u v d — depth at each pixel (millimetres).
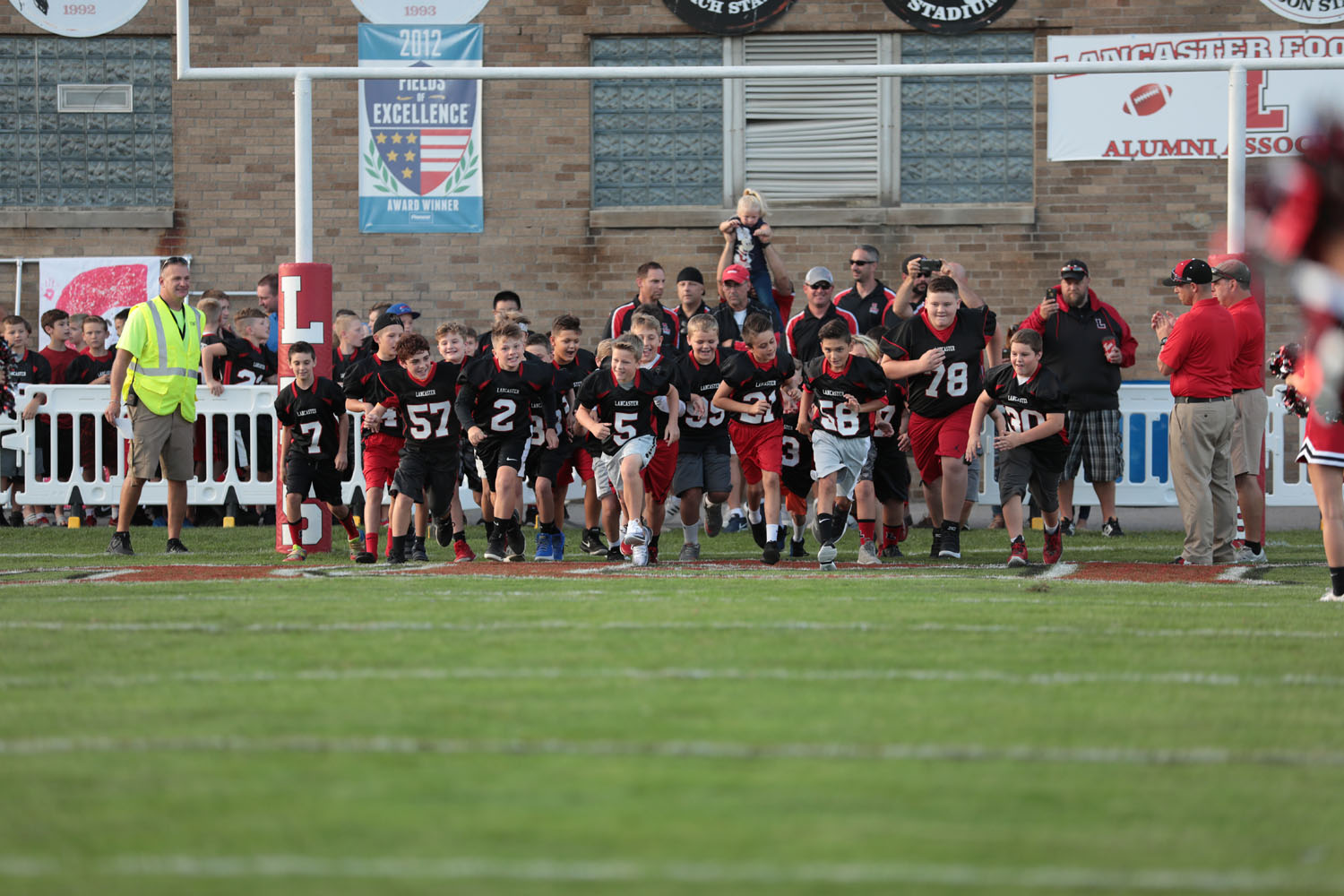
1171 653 11438
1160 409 26625
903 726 8797
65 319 28141
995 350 23547
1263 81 30969
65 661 10953
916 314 21016
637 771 7738
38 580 17344
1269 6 30828
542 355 21766
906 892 5801
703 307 23000
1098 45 31109
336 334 25328
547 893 5762
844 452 19016
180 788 7340
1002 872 6055
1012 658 11172
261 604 14453
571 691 9805
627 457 19281
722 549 22922
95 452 26641
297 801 7121
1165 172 31141
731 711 9188
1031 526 26734
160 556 21469
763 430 19781
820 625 12883
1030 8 31094
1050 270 31297
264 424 26609
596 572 18562
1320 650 11594
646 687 9938
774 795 7270
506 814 6934
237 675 10391
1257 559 20953
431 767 7805
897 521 21609
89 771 7684
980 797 7242
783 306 25703
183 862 6156
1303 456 15289
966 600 14797
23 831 6613
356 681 10148
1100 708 9328
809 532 25625
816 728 8734
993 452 26406
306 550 21875
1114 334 24203
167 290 21641
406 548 22000
